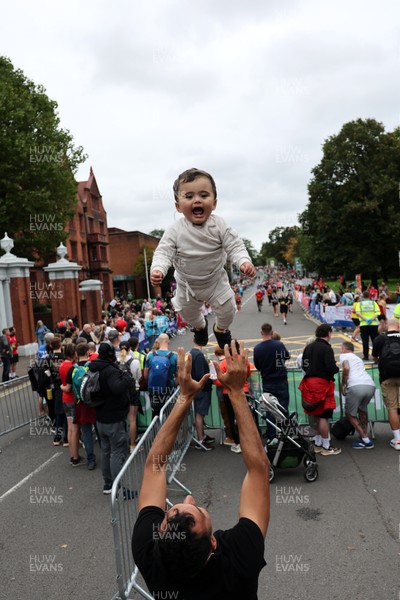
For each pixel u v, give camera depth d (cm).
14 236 2794
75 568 497
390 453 773
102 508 638
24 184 2733
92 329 1522
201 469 755
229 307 289
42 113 2880
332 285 5234
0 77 2766
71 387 793
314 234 4706
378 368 820
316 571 462
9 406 1142
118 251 6425
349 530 537
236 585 186
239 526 201
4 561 519
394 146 4272
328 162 4334
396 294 2434
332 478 689
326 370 759
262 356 810
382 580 442
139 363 861
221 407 849
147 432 588
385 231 4116
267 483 215
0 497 695
